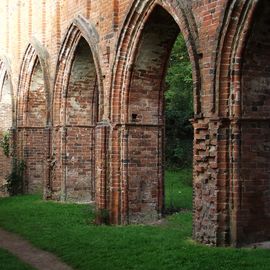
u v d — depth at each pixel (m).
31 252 11.61
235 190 10.06
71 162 18.33
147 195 14.11
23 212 16.20
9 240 12.95
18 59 22.94
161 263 9.30
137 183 14.01
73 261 10.36
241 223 10.11
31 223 14.48
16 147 22.86
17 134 22.70
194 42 10.62
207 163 10.41
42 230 13.48
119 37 13.54
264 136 10.35
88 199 18.52
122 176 13.84
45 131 18.86
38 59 21.02
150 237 11.58
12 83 23.88
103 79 14.49
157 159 14.25
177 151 27.00
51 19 18.97
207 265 8.84
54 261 10.69
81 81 18.12
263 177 10.34
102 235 12.15
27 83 22.19
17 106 22.80
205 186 10.48
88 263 9.95
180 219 14.23
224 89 10.07
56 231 13.16
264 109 10.29
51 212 15.94
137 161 14.01
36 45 19.97
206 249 9.88
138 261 9.63
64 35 17.39
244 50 9.91
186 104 27.59
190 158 27.25
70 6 17.17
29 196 20.64
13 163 22.77
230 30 9.86
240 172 10.12
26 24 21.95
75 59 17.52
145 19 12.80
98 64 14.77
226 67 10.02
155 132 14.22
